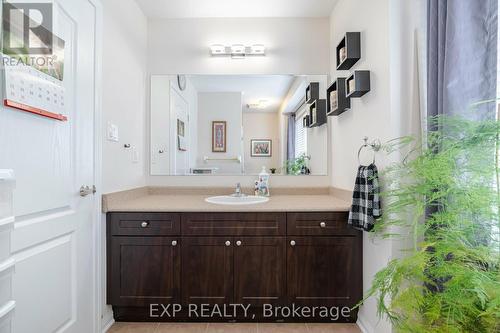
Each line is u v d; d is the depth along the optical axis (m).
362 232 1.87
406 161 1.48
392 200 1.48
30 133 1.21
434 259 1.03
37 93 1.22
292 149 2.59
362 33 1.85
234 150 2.62
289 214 1.88
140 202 2.08
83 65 1.58
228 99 2.62
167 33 2.58
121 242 1.86
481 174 0.98
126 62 2.15
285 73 2.59
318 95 2.58
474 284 0.87
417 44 1.51
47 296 1.32
